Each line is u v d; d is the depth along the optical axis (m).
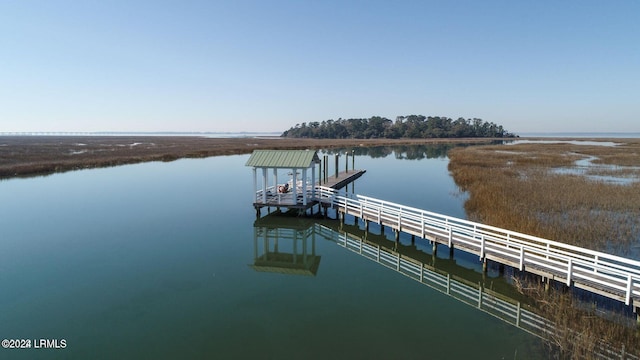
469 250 13.25
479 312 10.20
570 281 10.30
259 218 20.23
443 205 23.33
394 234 17.97
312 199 20.58
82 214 21.00
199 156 59.91
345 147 86.19
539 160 44.75
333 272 13.16
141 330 9.16
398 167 45.81
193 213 21.52
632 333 8.76
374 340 8.72
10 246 15.46
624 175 31.73
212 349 8.34
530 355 8.06
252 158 20.06
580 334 8.44
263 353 8.18
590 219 17.61
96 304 10.51
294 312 10.10
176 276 12.55
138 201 24.66
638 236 15.21
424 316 9.93
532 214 18.53
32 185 30.59
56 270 12.96
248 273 12.90
